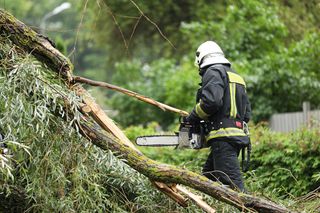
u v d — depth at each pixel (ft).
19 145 23.48
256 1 73.05
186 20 101.81
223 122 28.27
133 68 98.37
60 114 25.66
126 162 25.45
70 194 24.63
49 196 24.36
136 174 26.30
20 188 26.27
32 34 27.20
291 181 36.68
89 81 27.32
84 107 25.98
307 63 66.33
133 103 86.94
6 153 25.40
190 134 28.60
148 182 26.43
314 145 36.58
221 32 75.05
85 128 25.53
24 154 24.89
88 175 24.93
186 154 42.73
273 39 73.26
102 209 25.46
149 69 96.43
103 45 107.45
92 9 95.14
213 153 28.50
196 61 29.76
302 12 72.90
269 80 66.03
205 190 24.43
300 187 35.88
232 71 29.04
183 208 26.11
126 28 102.63
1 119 24.64
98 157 25.71
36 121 25.09
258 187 30.22
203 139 28.76
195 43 82.28
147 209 26.11
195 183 24.48
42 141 25.04
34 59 27.22
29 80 25.26
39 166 24.48
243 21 73.92
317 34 67.15
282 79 66.28
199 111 27.91
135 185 26.53
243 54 72.28
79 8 95.61
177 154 43.45
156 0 98.58
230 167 28.07
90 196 25.02
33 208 25.58
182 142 28.48
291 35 75.61
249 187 30.53
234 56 72.59
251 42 73.92
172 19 102.53
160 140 28.50
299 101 67.15
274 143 38.63
